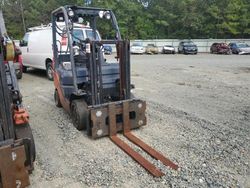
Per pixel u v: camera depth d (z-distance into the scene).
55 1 44.31
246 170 3.75
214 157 4.11
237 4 42.28
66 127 5.44
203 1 43.56
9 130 3.31
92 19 6.05
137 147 4.46
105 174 3.67
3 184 3.04
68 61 6.47
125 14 43.25
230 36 42.69
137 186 3.39
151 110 6.51
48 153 4.32
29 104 7.22
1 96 3.21
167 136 4.92
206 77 11.82
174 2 44.19
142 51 30.50
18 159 3.12
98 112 4.70
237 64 17.50
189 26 42.88
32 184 3.46
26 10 44.59
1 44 3.09
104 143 4.66
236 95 8.17
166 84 10.12
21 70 10.90
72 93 5.34
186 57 24.88
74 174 3.69
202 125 5.46
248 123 5.59
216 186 3.38
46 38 10.68
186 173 3.66
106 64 5.42
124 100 5.06
